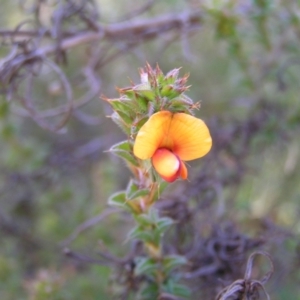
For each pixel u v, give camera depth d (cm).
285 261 23
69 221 32
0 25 37
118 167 33
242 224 24
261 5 25
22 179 32
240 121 31
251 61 29
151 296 19
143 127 15
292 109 30
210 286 20
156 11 38
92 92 28
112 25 28
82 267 29
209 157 28
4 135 31
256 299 17
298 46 29
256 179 34
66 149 35
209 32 35
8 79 22
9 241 31
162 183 17
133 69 38
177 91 15
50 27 25
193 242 22
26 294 28
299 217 27
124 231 29
